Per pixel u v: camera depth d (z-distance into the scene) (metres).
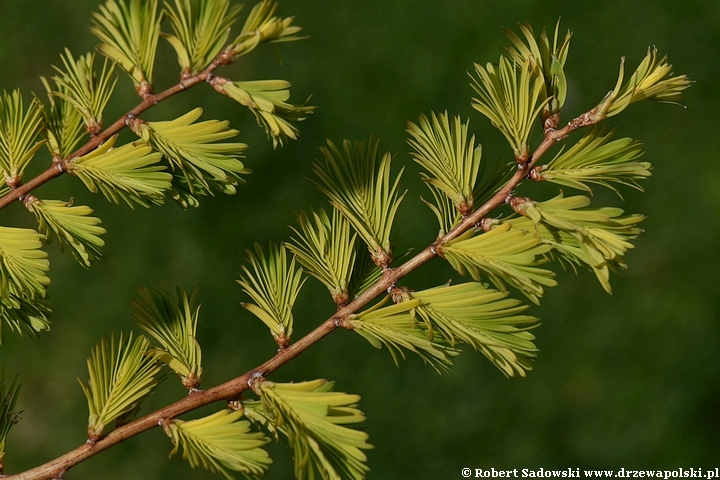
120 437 0.56
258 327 1.24
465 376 1.25
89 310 1.23
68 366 1.21
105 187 0.57
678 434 1.22
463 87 1.37
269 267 0.58
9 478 0.56
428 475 1.20
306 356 1.24
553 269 1.30
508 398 1.24
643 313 1.28
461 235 0.56
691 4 1.42
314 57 1.39
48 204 0.57
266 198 1.30
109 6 0.57
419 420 1.23
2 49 1.36
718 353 1.25
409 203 1.28
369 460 1.20
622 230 0.55
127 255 1.26
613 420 1.23
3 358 1.21
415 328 0.56
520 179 0.56
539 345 1.26
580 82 1.37
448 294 0.56
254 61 1.38
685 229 1.31
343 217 0.58
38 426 1.19
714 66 1.39
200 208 1.28
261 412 0.56
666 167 1.34
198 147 0.56
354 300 0.56
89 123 0.57
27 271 0.56
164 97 0.57
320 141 1.33
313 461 0.54
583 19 1.41
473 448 1.21
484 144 1.30
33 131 0.58
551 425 1.23
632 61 1.38
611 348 1.26
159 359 0.57
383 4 1.43
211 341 1.22
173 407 0.56
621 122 1.35
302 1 1.43
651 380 1.25
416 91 1.37
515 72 0.56
